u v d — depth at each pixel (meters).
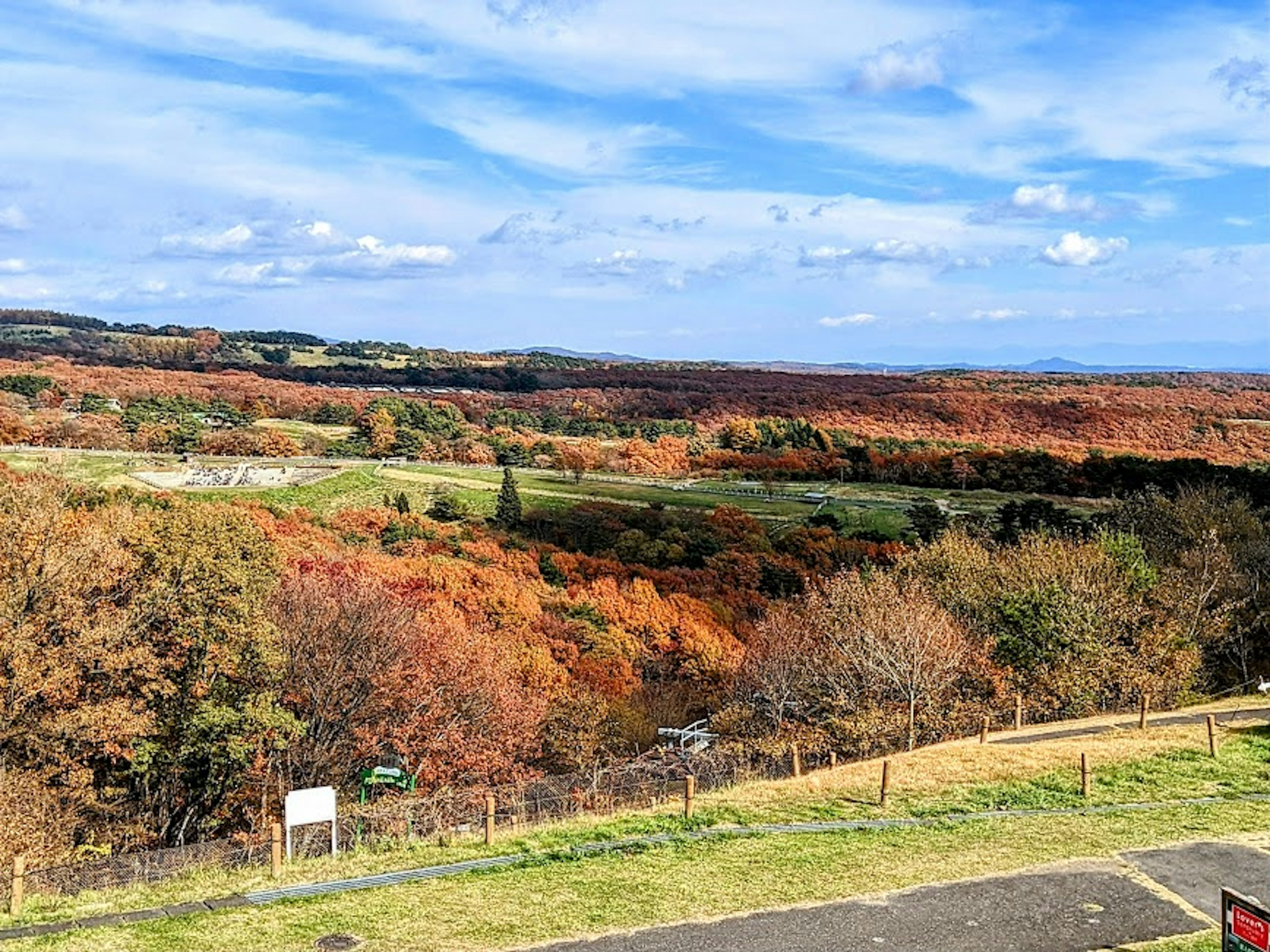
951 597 45.19
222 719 35.16
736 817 21.44
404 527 84.62
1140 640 38.38
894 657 37.28
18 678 31.84
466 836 20.48
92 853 31.55
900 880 17.42
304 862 18.83
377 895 16.56
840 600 42.66
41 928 15.11
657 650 67.81
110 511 49.91
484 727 44.81
